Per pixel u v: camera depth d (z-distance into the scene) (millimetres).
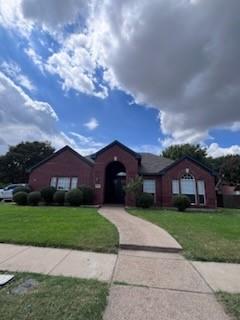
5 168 49094
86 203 19703
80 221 10398
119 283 4348
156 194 21234
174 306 3580
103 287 4125
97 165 21172
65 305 3477
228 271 5121
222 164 45438
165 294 3971
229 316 3332
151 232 8578
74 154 22188
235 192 33250
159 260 5797
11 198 24344
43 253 6047
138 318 3229
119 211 15859
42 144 53438
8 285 4145
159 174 21359
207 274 4930
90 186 20922
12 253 5988
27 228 8609
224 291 4137
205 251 6336
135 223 10625
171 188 20891
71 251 6273
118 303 3621
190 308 3531
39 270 4891
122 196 24703
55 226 9070
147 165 23297
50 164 22281
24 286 4105
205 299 3826
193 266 5402
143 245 6707
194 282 4496
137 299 3766
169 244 6863
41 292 3875
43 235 7512
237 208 24594
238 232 8898
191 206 20312
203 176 20969
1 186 42094
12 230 8242
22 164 50625
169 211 16938
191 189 20781
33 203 19125
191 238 7758
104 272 4883
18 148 51156
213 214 16047
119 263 5488
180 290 4145
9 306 3418
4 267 5020
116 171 25516
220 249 6516
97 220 10773
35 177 22172
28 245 6699
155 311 3420
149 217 12883
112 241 7055
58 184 21797
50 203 19938
